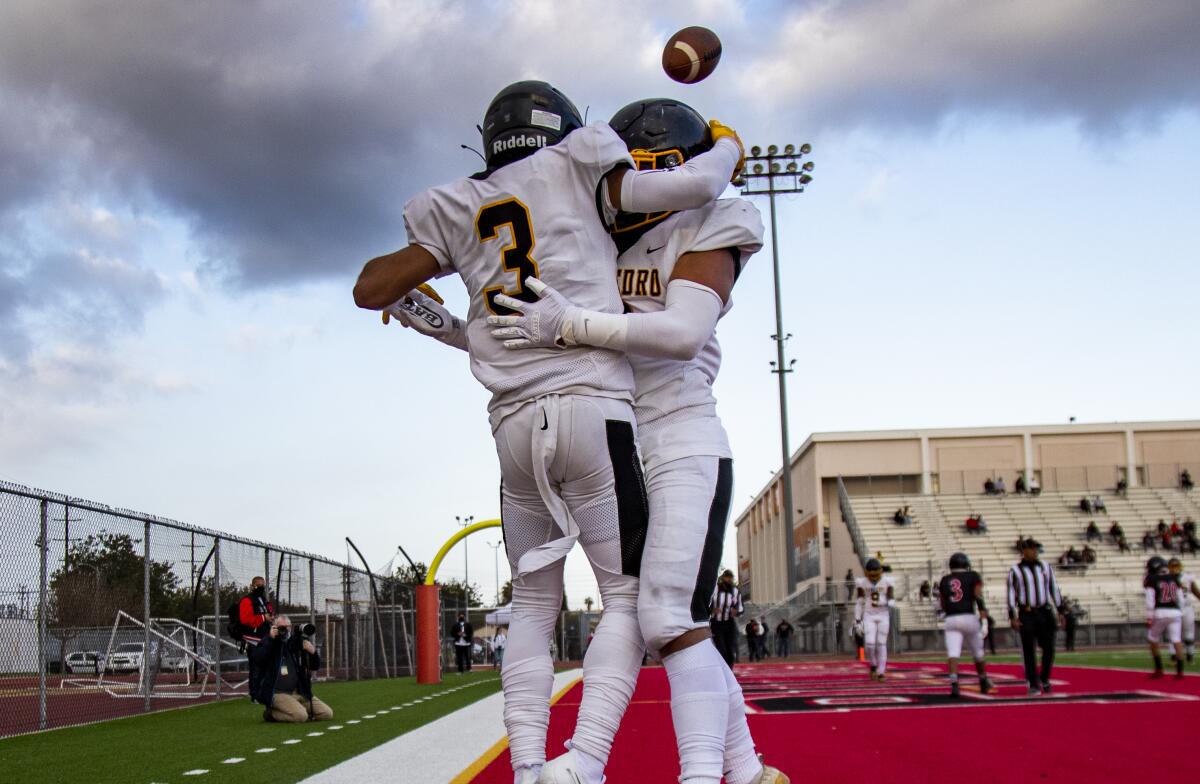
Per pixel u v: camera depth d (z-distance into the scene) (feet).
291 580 56.49
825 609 117.70
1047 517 138.72
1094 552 128.47
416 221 9.88
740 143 10.75
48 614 32.27
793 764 18.25
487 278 9.55
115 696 40.70
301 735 28.17
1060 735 22.13
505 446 9.64
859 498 144.87
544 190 9.43
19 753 25.29
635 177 9.40
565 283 9.36
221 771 20.70
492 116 10.01
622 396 9.46
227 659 52.85
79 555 34.42
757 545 216.95
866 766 17.87
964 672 52.80
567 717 30.09
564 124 9.94
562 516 9.42
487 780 17.12
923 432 149.59
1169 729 23.02
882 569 51.96
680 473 9.74
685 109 10.85
